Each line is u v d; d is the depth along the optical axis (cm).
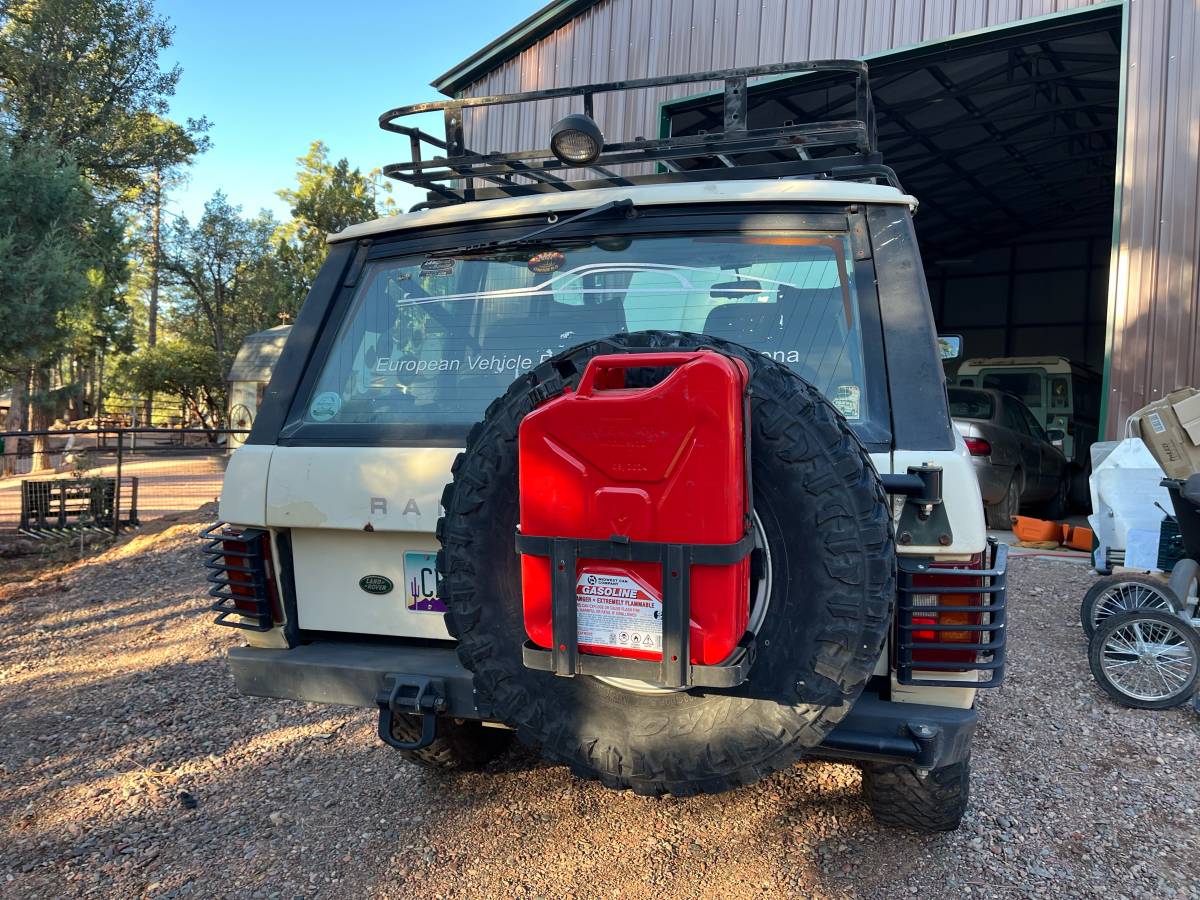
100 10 2264
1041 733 380
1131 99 801
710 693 194
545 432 190
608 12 1144
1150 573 516
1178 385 773
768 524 189
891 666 214
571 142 294
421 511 242
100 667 516
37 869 281
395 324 287
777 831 287
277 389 279
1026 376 1170
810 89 1070
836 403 232
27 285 1067
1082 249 2134
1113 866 269
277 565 264
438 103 339
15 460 1911
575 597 191
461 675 235
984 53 923
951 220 1994
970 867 265
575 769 205
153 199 2869
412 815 307
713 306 258
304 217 4062
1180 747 366
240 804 323
